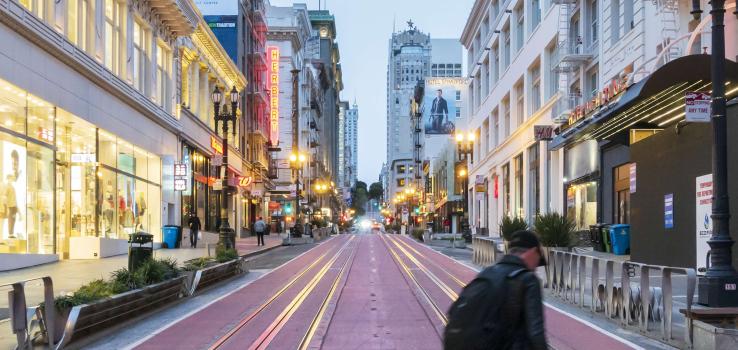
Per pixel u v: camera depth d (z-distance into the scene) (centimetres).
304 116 10388
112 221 2922
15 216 2053
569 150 3816
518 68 5100
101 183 2786
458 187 8550
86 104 2570
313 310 1342
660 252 2036
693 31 2294
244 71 5953
